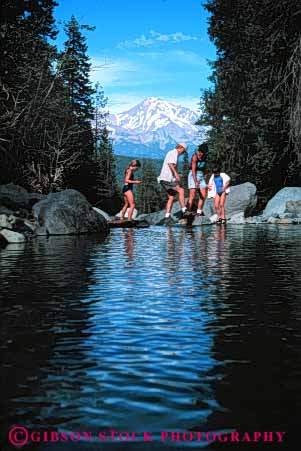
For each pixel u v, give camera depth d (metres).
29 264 8.15
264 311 4.77
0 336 3.96
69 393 2.82
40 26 32.75
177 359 3.39
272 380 3.00
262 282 6.36
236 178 39.38
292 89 27.16
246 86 37.91
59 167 33.34
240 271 7.29
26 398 2.75
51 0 31.47
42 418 2.52
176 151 19.16
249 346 3.68
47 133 31.64
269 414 2.54
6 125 26.80
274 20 28.97
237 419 2.49
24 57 30.02
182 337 3.91
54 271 7.37
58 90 32.56
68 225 15.26
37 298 5.40
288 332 4.05
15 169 28.42
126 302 5.18
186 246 11.04
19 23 29.47
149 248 10.65
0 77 26.53
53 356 3.46
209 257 9.02
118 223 18.78
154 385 2.93
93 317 4.55
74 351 3.57
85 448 2.22
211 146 47.78
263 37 30.00
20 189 21.02
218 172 20.05
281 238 13.07
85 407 2.63
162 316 4.59
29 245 11.55
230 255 9.30
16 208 17.92
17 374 3.12
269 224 19.86
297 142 27.06
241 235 14.16
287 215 21.78
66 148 34.41
